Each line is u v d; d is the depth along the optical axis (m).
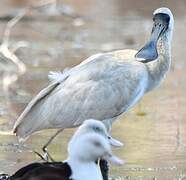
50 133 16.47
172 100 20.25
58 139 15.96
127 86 13.52
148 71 13.89
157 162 14.30
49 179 10.08
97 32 33.72
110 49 29.17
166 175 13.47
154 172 13.63
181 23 35.94
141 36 32.47
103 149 10.38
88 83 13.47
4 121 17.66
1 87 21.98
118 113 13.59
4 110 18.94
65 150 15.05
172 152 15.03
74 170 10.34
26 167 10.37
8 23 34.56
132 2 45.75
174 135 16.42
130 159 14.48
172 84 22.52
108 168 13.03
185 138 16.14
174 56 27.56
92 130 10.71
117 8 43.03
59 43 30.53
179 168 13.92
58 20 37.06
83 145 10.34
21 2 42.84
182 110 19.03
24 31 33.28
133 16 39.47
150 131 16.72
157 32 14.36
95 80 13.49
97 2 45.38
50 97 13.38
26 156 14.60
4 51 26.42
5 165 13.97
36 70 24.55
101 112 13.41
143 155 14.78
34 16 37.28
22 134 13.34
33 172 10.12
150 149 15.22
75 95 13.36
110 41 31.12
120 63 13.71
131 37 32.16
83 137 10.38
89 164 10.41
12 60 25.84
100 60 13.77
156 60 14.03
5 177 10.76
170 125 17.41
